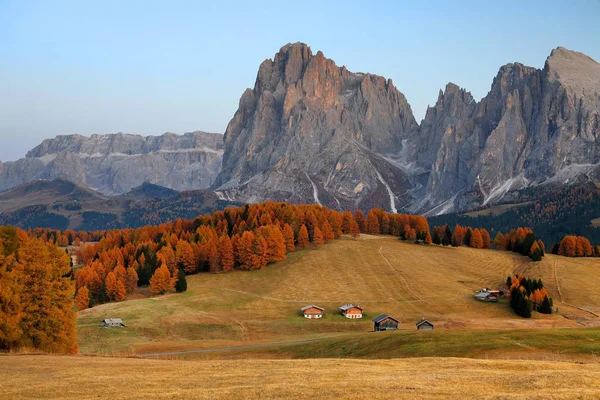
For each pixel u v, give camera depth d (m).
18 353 61.44
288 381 41.38
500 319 144.25
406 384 39.12
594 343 64.56
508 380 40.16
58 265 72.56
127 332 126.06
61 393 38.88
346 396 36.09
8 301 65.81
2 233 78.75
